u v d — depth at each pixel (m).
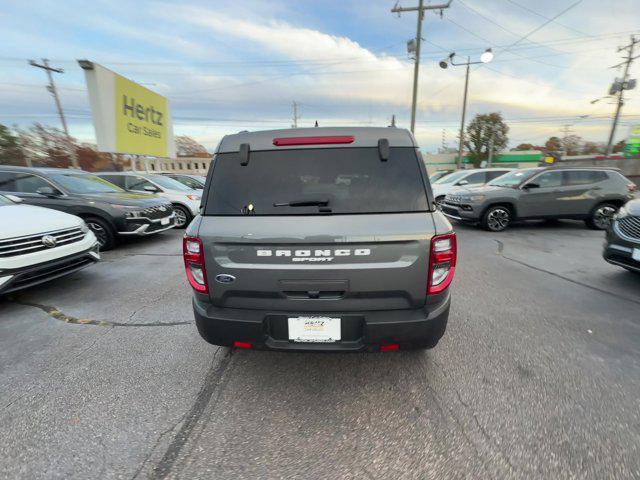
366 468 1.74
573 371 2.54
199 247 2.07
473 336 3.07
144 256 6.14
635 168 26.66
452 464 1.76
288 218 2.01
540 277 4.75
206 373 2.56
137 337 3.11
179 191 9.40
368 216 2.00
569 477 1.67
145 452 1.85
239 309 2.13
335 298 2.02
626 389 2.33
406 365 2.62
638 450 1.82
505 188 8.27
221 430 2.01
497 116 45.16
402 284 1.99
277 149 2.16
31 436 1.96
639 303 3.81
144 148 16.09
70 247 4.12
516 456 1.80
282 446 1.89
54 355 2.81
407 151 2.14
